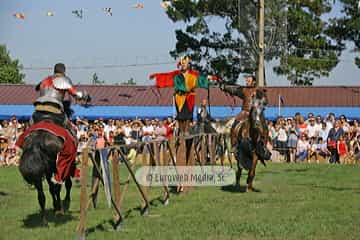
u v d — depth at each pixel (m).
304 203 16.47
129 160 15.28
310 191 18.95
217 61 55.12
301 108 48.78
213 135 22.59
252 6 39.66
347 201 16.81
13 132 31.41
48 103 13.56
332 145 31.25
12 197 18.19
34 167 12.32
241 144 18.64
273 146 32.62
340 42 57.12
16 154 31.19
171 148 17.00
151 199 17.27
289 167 27.44
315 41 55.03
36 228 13.34
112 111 48.19
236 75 55.50
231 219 14.06
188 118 20.02
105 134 31.22
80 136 29.66
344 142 31.08
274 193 18.53
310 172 25.03
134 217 14.52
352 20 55.62
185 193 18.36
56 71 14.09
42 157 12.53
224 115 47.25
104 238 12.11
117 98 50.34
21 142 13.14
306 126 32.59
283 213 14.85
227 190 19.34
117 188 12.88
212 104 48.47
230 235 12.36
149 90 52.06
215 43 55.38
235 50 54.97
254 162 18.53
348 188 19.75
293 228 12.98
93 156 11.96
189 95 19.98
